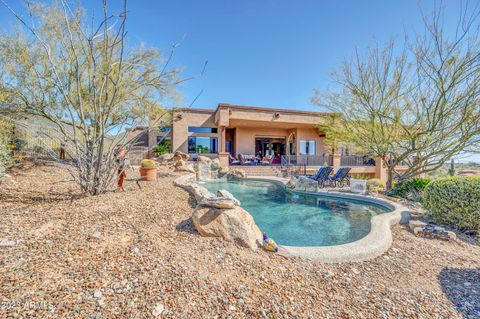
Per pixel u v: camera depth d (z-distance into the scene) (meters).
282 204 8.86
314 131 22.06
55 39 7.38
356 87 10.38
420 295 2.73
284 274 2.94
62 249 2.88
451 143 8.96
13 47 7.69
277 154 24.83
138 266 2.67
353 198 9.33
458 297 2.72
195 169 15.40
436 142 9.32
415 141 9.95
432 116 9.08
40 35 7.34
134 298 2.15
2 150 7.13
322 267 3.25
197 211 3.98
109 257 2.80
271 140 24.69
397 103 9.73
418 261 3.64
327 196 10.03
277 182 13.75
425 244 4.37
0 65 7.97
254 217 7.12
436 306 2.53
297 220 6.80
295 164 19.12
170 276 2.55
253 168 17.78
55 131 5.84
